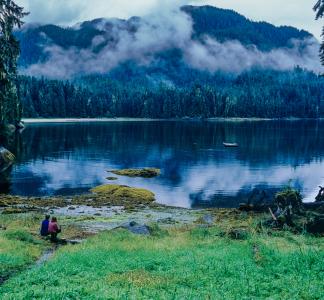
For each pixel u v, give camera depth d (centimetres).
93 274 1603
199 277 1527
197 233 2717
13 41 5206
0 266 1812
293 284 1408
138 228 2862
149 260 1833
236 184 5850
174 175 6512
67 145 10044
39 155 8331
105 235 2650
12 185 5612
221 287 1398
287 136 12975
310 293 1309
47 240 2606
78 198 4897
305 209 3189
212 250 2055
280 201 3173
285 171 6844
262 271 1597
